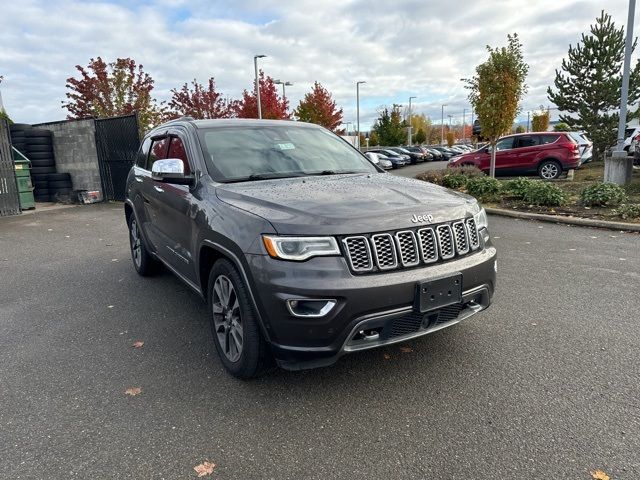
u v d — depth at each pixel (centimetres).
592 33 2172
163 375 334
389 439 256
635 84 2175
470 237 317
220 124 435
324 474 231
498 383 310
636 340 369
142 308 474
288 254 267
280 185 347
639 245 672
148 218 507
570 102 2291
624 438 251
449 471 230
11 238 898
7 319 457
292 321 267
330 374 328
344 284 262
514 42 1405
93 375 337
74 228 985
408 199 311
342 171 415
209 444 256
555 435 255
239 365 311
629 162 1245
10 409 296
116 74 2245
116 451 252
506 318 418
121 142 1373
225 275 315
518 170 1680
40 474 235
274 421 275
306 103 3756
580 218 850
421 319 286
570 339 373
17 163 1255
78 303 496
